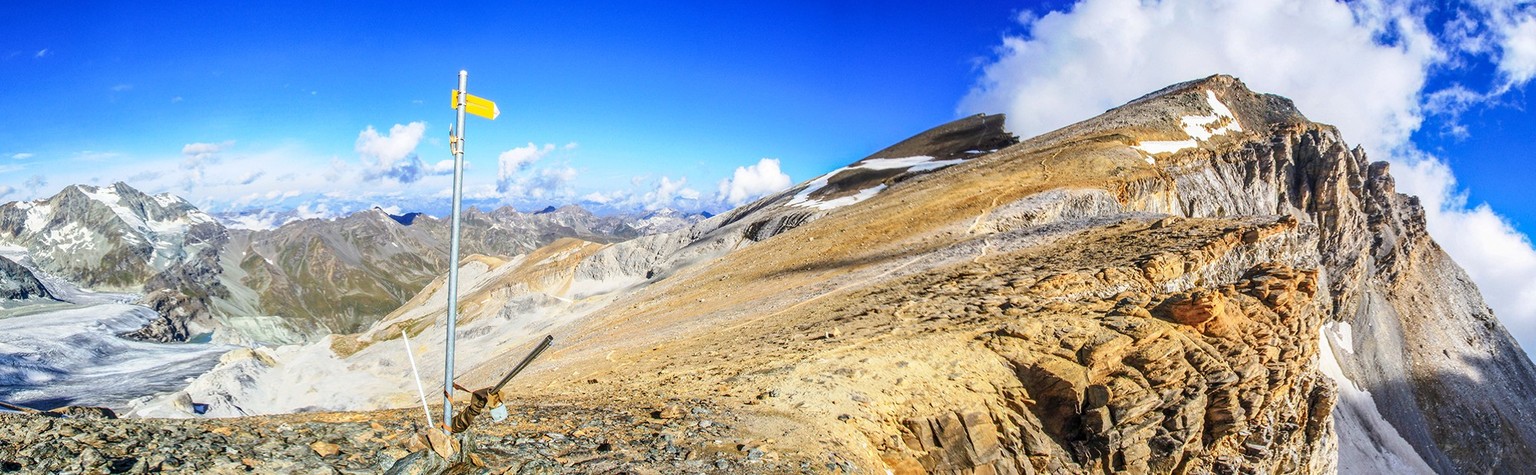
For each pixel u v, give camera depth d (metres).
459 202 9.16
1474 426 128.88
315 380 71.75
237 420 10.95
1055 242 43.12
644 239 105.88
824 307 35.94
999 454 18.38
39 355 197.62
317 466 9.16
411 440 10.47
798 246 66.19
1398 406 126.06
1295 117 128.12
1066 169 78.75
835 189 110.38
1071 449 20.70
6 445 7.98
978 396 19.67
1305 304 31.91
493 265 140.62
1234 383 24.56
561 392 22.27
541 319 77.38
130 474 7.93
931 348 21.75
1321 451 39.97
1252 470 26.25
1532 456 131.62
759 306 44.03
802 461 13.21
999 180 76.06
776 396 17.39
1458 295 157.25
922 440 17.59
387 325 112.81
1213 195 89.00
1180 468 22.88
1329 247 131.50
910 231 61.19
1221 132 115.31
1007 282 32.19
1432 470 113.00
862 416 16.80
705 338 34.75
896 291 35.72
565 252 112.88
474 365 62.72
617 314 61.78
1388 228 155.25
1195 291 26.89
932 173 93.12
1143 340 23.47
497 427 12.64
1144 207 74.56
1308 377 32.59
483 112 8.98
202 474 8.30
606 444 12.45
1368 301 141.88
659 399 17.86
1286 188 122.69
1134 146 91.94
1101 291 30.88
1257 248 37.78
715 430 14.27
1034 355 22.16
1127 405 21.28
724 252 86.06
